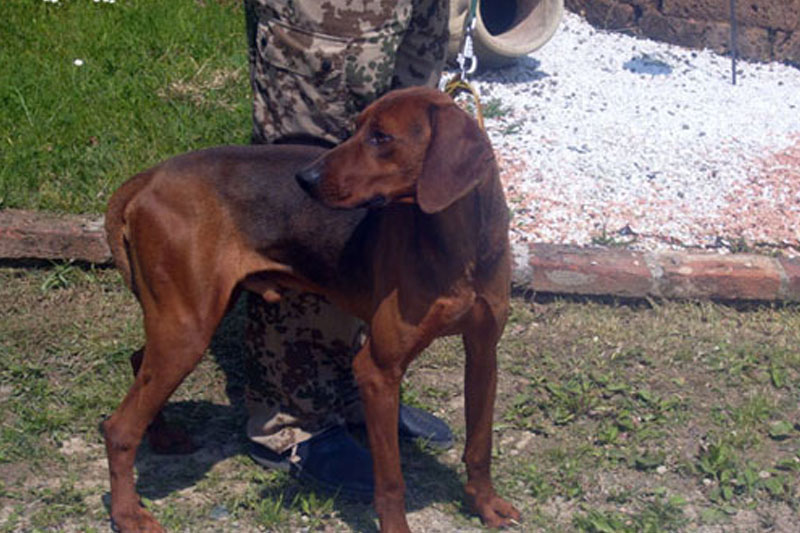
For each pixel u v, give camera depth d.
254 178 2.84
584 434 3.21
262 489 3.03
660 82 4.73
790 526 2.95
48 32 4.56
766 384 3.38
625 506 3.00
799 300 3.67
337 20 2.80
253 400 3.07
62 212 3.76
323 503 2.99
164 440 3.10
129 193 2.86
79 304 3.58
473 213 2.70
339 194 2.65
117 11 4.74
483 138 2.62
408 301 2.70
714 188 4.08
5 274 3.65
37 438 3.13
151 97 4.25
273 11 2.83
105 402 3.24
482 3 5.10
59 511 2.92
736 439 3.17
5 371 3.34
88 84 4.28
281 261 2.86
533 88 4.62
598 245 3.80
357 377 2.76
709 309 3.63
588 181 4.08
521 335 3.55
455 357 3.46
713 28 5.08
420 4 2.91
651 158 4.21
